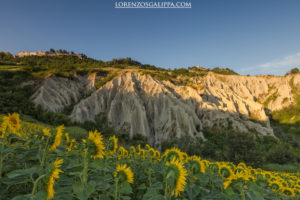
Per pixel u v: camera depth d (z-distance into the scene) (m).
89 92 84.75
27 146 2.10
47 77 76.88
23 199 1.18
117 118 63.97
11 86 67.44
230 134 35.19
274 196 3.21
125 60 169.12
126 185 1.87
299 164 38.38
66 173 1.93
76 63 152.75
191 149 41.00
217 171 2.87
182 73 117.69
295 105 117.06
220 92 99.25
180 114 62.47
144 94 74.31
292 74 138.12
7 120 1.95
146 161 3.38
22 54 196.50
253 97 124.69
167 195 1.72
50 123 46.75
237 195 2.00
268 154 43.47
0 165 1.79
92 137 1.73
